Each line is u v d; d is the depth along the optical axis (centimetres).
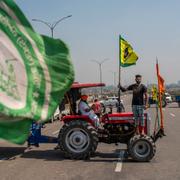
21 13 414
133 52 1384
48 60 490
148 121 1141
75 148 1080
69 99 1138
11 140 408
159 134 1134
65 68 512
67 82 516
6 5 399
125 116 1129
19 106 411
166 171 904
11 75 402
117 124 1128
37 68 461
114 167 959
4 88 390
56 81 502
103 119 1137
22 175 862
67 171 908
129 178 826
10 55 401
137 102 1123
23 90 423
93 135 1071
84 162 1034
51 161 1048
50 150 1248
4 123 404
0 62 387
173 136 1650
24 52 429
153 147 1029
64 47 511
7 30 400
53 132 1936
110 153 1184
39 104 470
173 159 1074
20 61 418
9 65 398
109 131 1129
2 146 1314
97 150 1239
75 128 1077
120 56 1380
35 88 455
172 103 6238
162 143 1419
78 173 883
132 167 958
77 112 1140
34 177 841
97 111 1231
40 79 470
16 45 413
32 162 1033
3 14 396
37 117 454
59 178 829
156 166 970
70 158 1084
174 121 2523
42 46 479
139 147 1034
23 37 426
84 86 1130
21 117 413
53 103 496
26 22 428
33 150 1248
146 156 1029
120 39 1384
